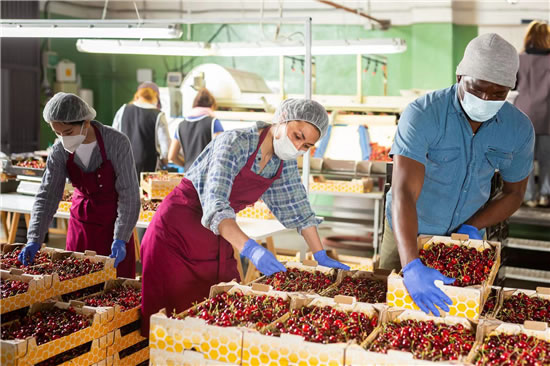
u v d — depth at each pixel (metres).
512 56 2.14
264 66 10.56
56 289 2.76
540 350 1.85
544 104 6.78
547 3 9.64
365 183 6.45
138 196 3.36
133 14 11.30
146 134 5.96
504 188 2.76
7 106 9.38
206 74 7.77
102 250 3.44
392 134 7.23
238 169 2.43
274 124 2.47
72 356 2.45
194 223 2.63
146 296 2.71
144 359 2.81
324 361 1.85
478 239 2.56
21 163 5.82
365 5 10.24
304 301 2.27
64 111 3.03
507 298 2.42
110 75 11.66
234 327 1.96
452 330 2.01
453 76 9.97
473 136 2.45
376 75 10.24
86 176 3.31
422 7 9.90
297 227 2.78
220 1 10.88
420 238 2.48
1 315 2.55
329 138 7.25
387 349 1.87
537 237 6.13
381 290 2.51
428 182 2.53
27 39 9.73
